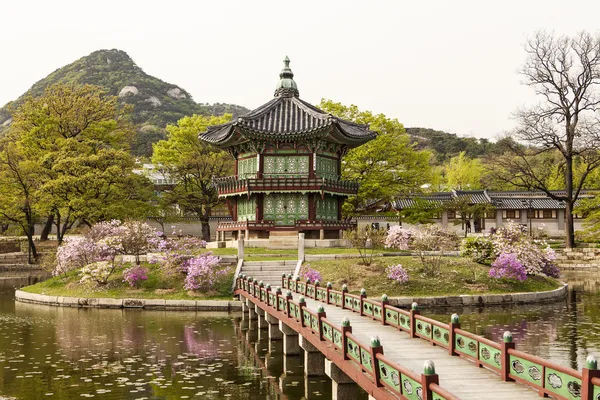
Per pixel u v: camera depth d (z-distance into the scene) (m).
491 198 89.56
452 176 130.00
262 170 53.00
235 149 56.03
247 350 24.67
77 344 25.94
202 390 18.47
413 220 65.25
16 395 17.97
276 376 20.25
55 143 69.94
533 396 11.52
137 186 68.88
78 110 72.81
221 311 36.38
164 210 75.31
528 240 44.59
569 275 60.75
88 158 62.06
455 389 12.14
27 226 75.69
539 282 42.69
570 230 70.88
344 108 63.34
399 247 45.31
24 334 28.41
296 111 54.91
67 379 19.86
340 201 56.50
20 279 63.53
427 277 39.91
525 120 68.25
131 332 28.91
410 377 10.66
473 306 37.03
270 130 50.94
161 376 20.22
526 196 94.31
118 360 22.78
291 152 52.94
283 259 43.94
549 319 31.30
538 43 67.50
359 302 23.70
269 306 26.47
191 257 41.50
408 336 18.64
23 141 70.62
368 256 44.12
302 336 20.28
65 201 63.47
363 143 55.75
